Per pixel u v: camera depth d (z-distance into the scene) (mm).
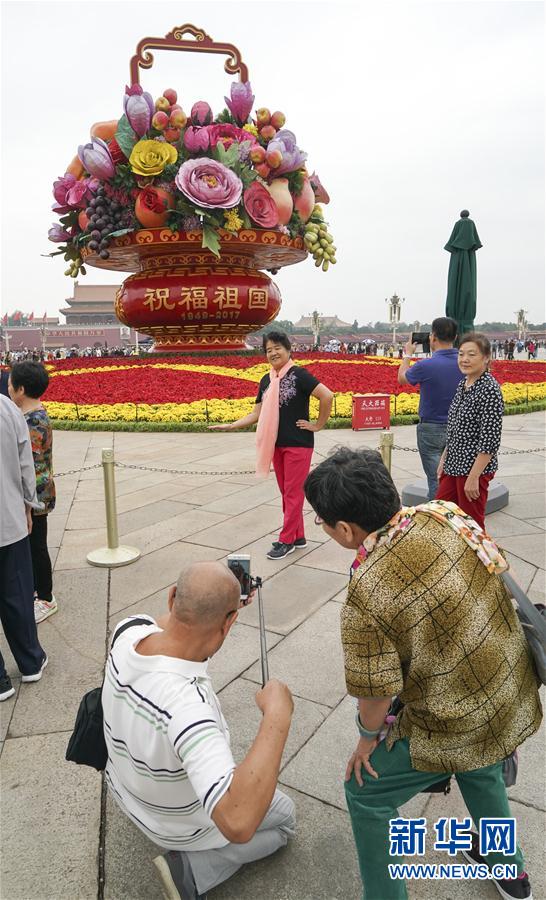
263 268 23703
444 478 4355
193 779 1434
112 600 4184
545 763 2572
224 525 5750
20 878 2104
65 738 2807
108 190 16266
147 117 15289
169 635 1649
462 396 4113
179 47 16781
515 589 1675
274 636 3660
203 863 1911
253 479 7504
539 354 56031
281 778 2523
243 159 16281
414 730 1670
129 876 2109
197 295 18438
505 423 11680
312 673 3266
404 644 1556
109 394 13359
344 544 1691
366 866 1839
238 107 16812
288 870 2113
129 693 1615
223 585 1606
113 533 4957
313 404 12531
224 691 3109
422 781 1751
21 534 3076
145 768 1630
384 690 1537
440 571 1532
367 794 1767
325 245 18375
